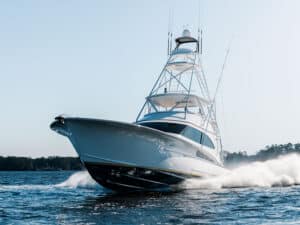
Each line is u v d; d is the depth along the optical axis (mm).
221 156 25109
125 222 11727
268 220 12039
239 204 15594
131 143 17766
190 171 20141
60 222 11812
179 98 22578
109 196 18562
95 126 17047
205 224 11414
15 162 138125
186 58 23812
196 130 20938
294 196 18594
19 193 21453
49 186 28828
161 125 20312
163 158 18719
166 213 13320
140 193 19547
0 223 11695
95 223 11594
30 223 11680
